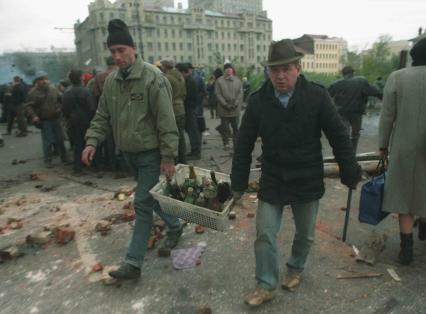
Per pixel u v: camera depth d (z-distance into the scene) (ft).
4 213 15.57
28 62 189.98
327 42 382.83
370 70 95.25
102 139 10.18
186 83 22.57
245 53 349.61
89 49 294.25
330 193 16.05
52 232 13.19
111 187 18.66
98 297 9.39
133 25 280.51
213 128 38.78
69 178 20.88
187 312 8.64
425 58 9.26
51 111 23.36
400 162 9.55
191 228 13.06
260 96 7.84
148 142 9.45
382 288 9.16
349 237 11.90
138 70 9.14
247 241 12.00
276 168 8.06
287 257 10.79
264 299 8.60
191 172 11.21
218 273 10.17
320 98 7.55
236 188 8.55
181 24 305.12
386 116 9.80
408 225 9.91
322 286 9.32
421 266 10.10
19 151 30.53
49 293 9.70
